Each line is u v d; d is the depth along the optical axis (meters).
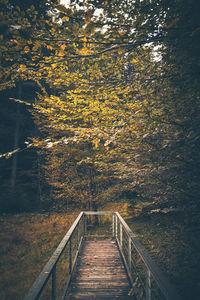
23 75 3.12
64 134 9.15
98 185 10.11
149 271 2.37
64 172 10.73
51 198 13.28
